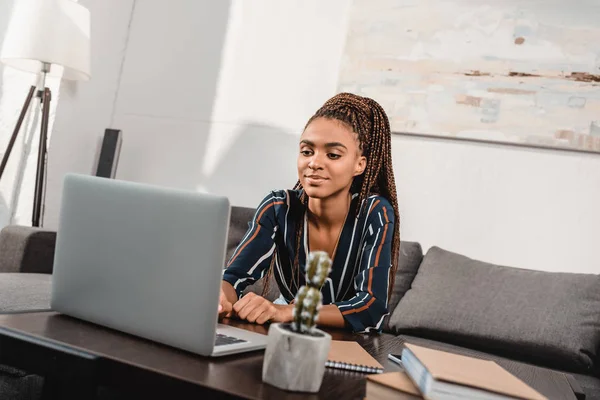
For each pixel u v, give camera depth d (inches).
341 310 52.5
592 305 79.4
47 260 96.1
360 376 35.8
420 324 85.3
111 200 38.5
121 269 37.9
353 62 114.8
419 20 110.8
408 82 110.4
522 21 104.3
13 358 33.5
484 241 103.7
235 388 29.1
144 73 137.0
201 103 130.4
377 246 57.2
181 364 32.2
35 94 125.2
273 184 121.9
